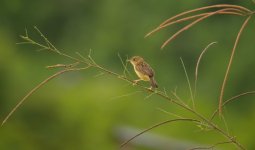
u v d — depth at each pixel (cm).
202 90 3506
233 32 3662
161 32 3816
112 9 4091
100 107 2036
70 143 1922
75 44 4188
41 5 4234
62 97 1964
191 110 525
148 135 1970
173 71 3697
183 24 3769
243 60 3622
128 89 2338
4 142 1834
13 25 4191
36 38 4197
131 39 3962
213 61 3656
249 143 2130
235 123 2211
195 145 1917
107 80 2548
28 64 2603
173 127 2150
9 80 1930
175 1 3841
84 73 3027
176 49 3741
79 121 1959
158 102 2347
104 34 4047
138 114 2294
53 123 1911
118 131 1992
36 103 1906
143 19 3966
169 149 1909
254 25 3616
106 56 3991
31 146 1870
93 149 1956
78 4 4281
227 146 1977
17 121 1875
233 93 3538
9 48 2156
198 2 3750
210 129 519
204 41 3706
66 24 4288
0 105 1895
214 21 3716
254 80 3566
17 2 4162
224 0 3694
